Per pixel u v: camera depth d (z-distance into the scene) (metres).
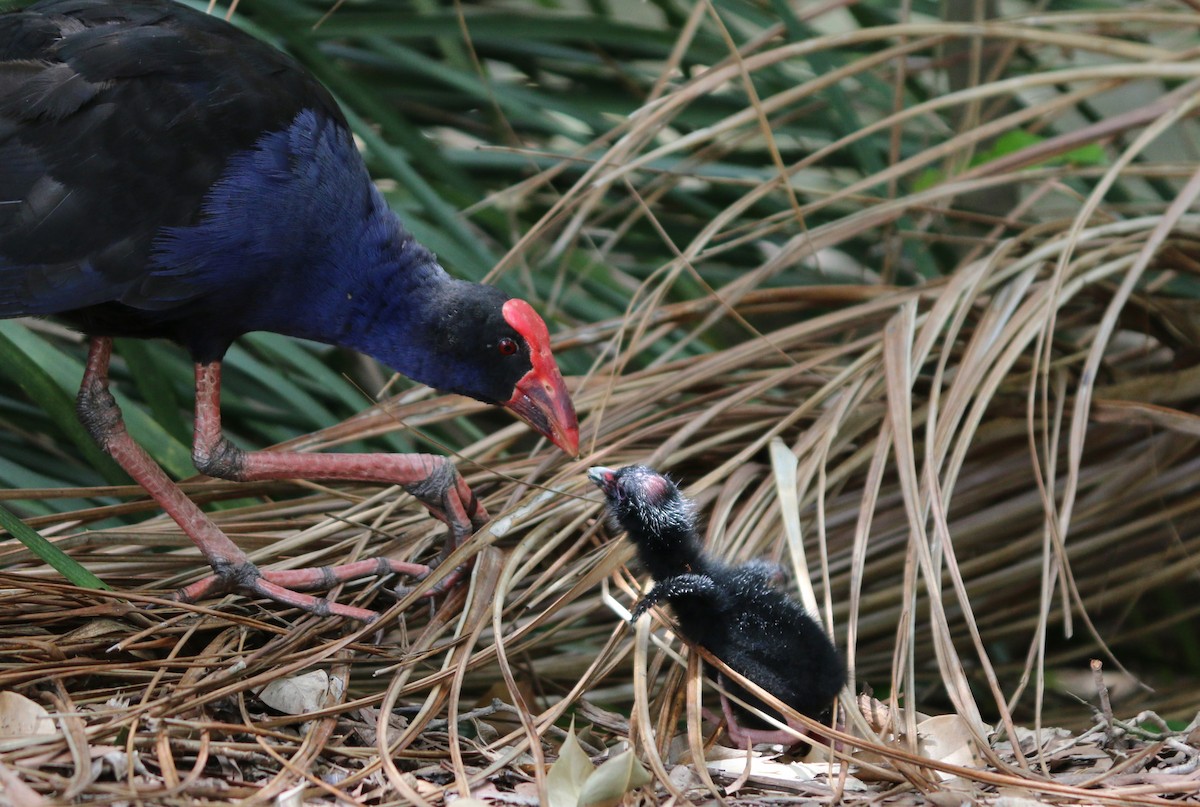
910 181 9.70
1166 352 8.48
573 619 6.40
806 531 6.91
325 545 6.85
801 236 7.43
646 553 5.92
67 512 6.55
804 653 5.55
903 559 7.18
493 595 6.02
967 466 7.56
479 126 9.60
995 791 5.05
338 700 5.47
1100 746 5.41
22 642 5.44
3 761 4.55
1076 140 7.51
